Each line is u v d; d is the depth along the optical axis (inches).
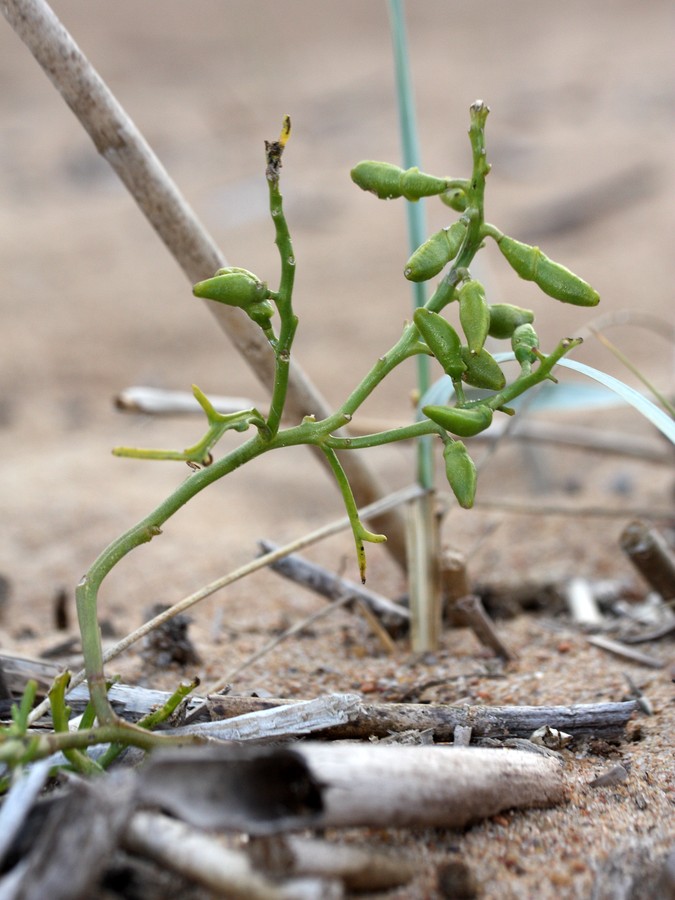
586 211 76.2
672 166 83.0
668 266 65.4
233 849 14.4
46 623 26.0
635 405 16.3
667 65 115.7
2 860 14.0
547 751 16.4
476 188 15.5
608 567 27.5
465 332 15.3
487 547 30.3
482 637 20.1
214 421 15.4
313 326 64.7
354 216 82.2
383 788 14.3
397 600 22.7
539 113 103.2
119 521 36.3
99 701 15.2
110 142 18.2
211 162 95.0
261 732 15.9
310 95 116.3
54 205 90.0
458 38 142.9
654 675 19.3
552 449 41.8
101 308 68.3
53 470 42.7
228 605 26.5
